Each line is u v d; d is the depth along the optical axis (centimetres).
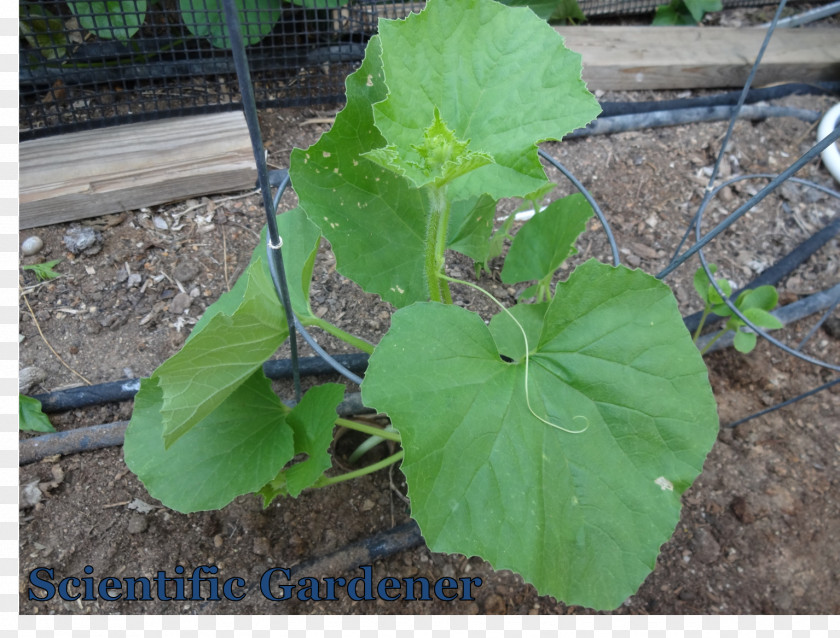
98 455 44
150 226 53
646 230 59
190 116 59
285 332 35
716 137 66
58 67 57
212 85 62
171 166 54
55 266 50
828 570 43
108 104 58
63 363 47
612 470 29
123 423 44
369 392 27
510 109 30
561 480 29
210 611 39
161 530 41
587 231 58
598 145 65
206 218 54
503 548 28
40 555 40
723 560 43
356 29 65
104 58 57
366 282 35
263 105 62
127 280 50
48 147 53
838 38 76
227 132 57
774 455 48
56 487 42
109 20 54
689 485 29
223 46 60
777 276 57
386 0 64
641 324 30
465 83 30
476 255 39
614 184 62
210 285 51
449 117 30
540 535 28
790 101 71
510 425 29
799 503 46
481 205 37
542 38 30
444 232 32
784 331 55
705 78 72
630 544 29
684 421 29
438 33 30
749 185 63
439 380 29
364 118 33
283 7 63
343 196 35
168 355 48
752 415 49
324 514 43
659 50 71
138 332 49
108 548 41
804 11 84
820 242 60
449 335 30
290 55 62
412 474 27
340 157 34
